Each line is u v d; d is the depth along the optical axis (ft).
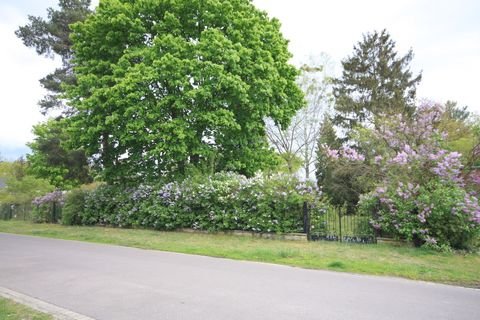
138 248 40.81
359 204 43.83
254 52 60.39
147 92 57.11
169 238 47.16
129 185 65.10
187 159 63.87
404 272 27.17
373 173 52.80
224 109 57.41
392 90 113.60
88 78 61.52
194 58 56.70
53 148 82.02
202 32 56.70
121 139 57.82
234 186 49.78
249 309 18.43
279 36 70.79
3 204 103.35
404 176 41.22
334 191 83.30
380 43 119.14
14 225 74.13
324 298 20.44
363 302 19.75
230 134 63.21
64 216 70.59
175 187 54.85
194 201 52.03
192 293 21.42
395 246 38.83
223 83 54.19
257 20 62.59
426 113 56.70
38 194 99.81
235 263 31.35
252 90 59.62
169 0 59.72
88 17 68.49
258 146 70.59
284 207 45.14
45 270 28.53
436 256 33.68
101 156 68.95
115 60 64.90
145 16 62.85
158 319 17.06
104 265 30.42
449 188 38.24
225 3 59.98
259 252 34.81
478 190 44.32
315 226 44.65
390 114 76.89
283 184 46.37
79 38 67.10
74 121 64.28
